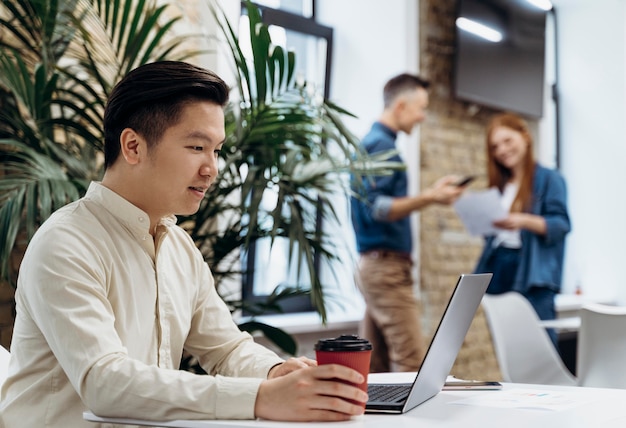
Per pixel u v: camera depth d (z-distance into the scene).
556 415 1.25
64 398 1.37
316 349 1.21
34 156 2.37
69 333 1.28
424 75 4.92
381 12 4.76
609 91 6.39
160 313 1.52
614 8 6.34
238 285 3.77
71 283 1.32
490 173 5.44
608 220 6.37
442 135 5.07
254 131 2.56
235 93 3.60
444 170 5.07
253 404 1.19
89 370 1.26
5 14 2.83
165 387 1.22
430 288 4.90
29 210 2.21
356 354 1.19
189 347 1.69
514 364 3.43
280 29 4.63
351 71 4.85
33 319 1.39
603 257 6.38
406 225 4.36
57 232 1.37
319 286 2.49
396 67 4.70
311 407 1.17
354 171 2.65
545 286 5.42
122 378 1.23
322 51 4.89
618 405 1.35
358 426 1.13
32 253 1.36
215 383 1.22
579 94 6.54
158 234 1.54
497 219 5.02
